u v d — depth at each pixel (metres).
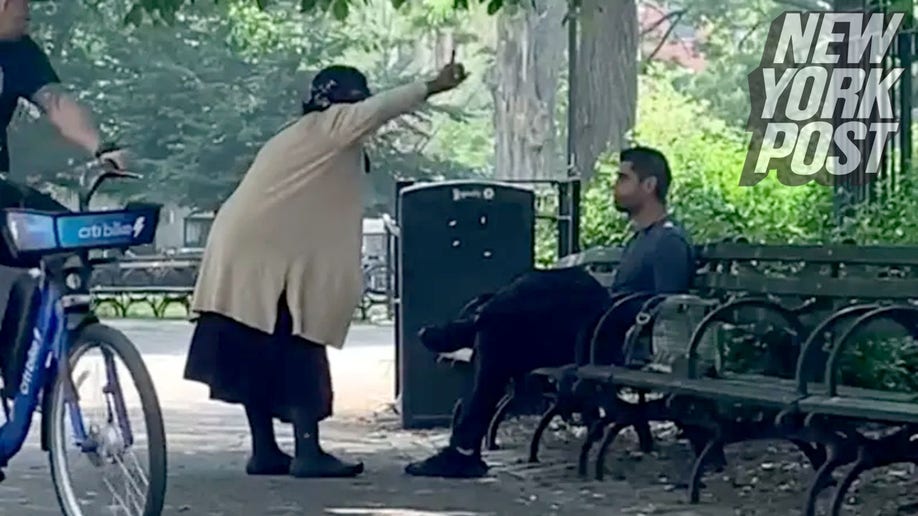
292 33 47.16
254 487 9.99
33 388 7.79
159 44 45.72
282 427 13.27
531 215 12.80
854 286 9.57
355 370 19.52
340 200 10.22
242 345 10.23
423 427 13.03
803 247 10.12
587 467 10.55
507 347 10.45
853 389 8.91
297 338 10.24
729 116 50.62
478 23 43.75
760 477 10.12
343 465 10.41
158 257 34.75
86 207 7.95
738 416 9.34
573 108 21.92
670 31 47.53
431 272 12.77
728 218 14.11
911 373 10.08
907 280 9.28
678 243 10.55
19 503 9.32
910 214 12.76
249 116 45.91
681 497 9.55
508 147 34.56
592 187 15.27
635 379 9.58
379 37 49.31
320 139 10.12
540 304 10.44
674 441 11.65
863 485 9.80
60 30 42.81
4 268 7.81
